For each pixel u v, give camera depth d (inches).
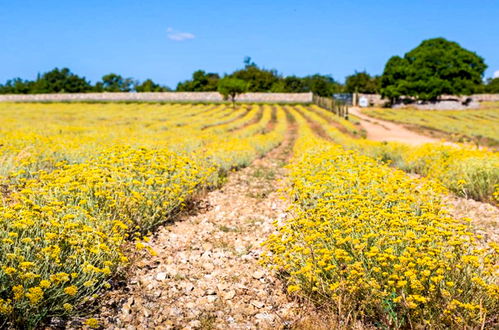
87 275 154.8
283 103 2842.0
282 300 170.9
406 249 149.6
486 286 130.2
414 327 137.5
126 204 231.6
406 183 241.0
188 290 177.2
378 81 3292.3
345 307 146.7
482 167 342.6
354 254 157.5
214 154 464.4
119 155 315.3
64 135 662.5
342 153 387.2
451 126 1380.4
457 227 173.5
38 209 177.5
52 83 4138.8
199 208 310.5
